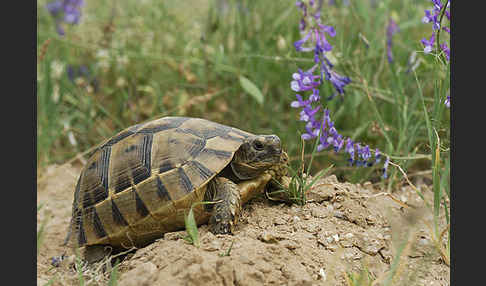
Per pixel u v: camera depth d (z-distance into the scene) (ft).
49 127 3.80
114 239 3.08
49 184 3.68
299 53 3.63
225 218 2.97
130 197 3.06
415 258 2.97
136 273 2.84
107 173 3.13
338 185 3.19
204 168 3.02
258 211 3.10
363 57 3.62
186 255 2.85
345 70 3.46
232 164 3.09
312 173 3.55
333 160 3.60
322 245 2.96
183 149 3.06
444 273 2.92
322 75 3.18
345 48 3.54
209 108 3.93
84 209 3.14
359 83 3.51
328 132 3.14
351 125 3.64
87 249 3.14
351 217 3.08
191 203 3.00
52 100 3.83
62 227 3.42
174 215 3.01
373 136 3.51
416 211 3.12
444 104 3.03
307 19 3.28
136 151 3.11
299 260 2.88
